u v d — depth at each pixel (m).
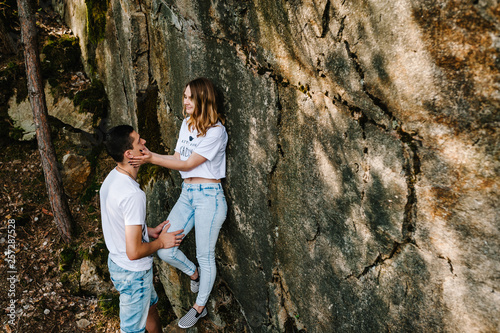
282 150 2.27
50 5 6.05
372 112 1.68
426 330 1.65
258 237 2.66
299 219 2.26
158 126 3.65
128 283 2.56
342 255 2.01
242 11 2.24
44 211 4.71
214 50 2.59
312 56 1.91
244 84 2.42
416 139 1.52
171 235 2.75
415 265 1.64
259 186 2.52
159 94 3.54
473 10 1.23
